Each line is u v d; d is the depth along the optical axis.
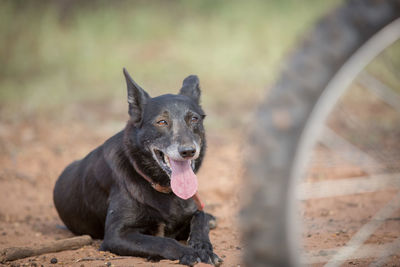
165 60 31.31
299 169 3.84
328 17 4.12
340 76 3.93
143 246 7.88
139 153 8.70
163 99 8.98
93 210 9.56
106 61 30.48
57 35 33.91
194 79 10.03
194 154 8.37
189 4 39.44
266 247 3.79
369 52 3.98
